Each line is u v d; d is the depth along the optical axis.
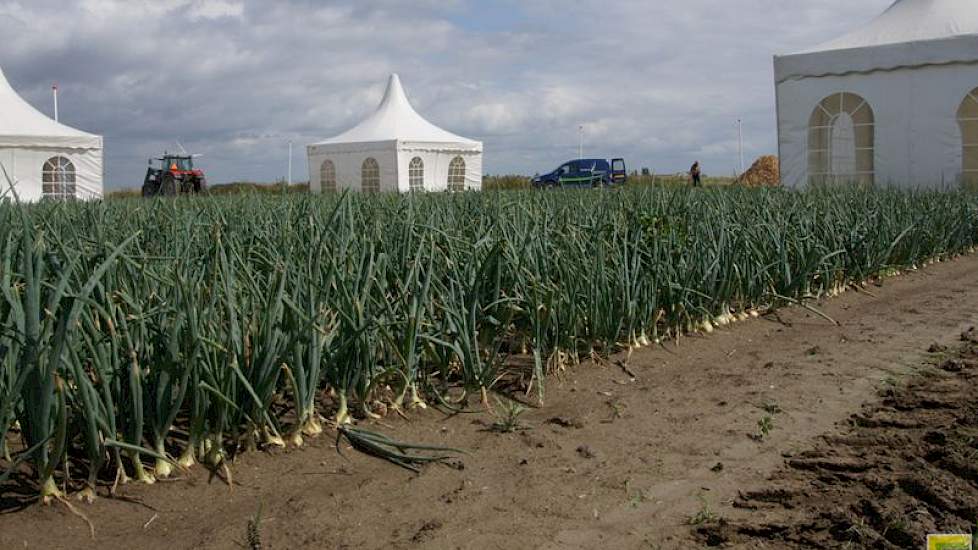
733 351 5.71
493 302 4.64
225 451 3.63
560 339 5.05
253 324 3.66
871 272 8.16
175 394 3.52
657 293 5.68
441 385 4.51
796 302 6.64
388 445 3.77
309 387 3.84
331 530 3.06
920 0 16.84
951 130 15.41
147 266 4.03
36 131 20.44
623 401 4.60
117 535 2.99
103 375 3.16
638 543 3.02
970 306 7.30
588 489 3.47
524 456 3.80
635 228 5.97
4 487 3.22
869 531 2.99
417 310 4.20
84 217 6.25
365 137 26.91
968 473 3.48
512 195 9.27
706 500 3.37
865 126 16.78
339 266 4.24
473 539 3.02
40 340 2.96
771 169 28.00
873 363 5.38
